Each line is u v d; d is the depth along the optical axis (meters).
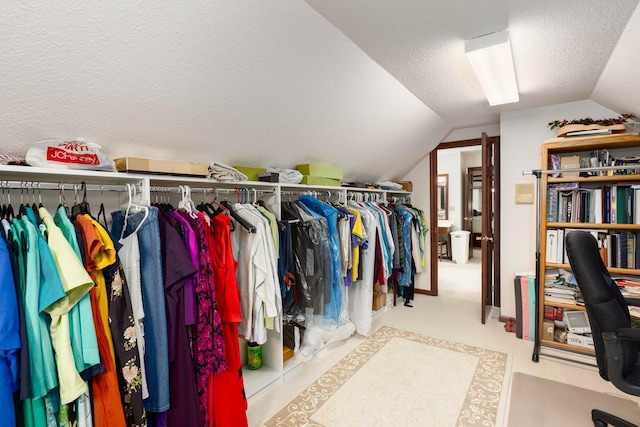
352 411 1.89
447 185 6.95
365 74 2.13
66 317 1.08
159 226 1.51
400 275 3.63
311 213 2.46
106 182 1.68
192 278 1.50
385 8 1.50
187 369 1.46
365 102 2.42
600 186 2.72
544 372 2.28
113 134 1.59
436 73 2.25
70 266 1.09
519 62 2.07
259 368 2.27
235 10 1.34
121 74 1.34
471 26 1.66
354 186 3.36
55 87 1.26
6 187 1.22
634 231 2.62
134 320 1.33
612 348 1.41
